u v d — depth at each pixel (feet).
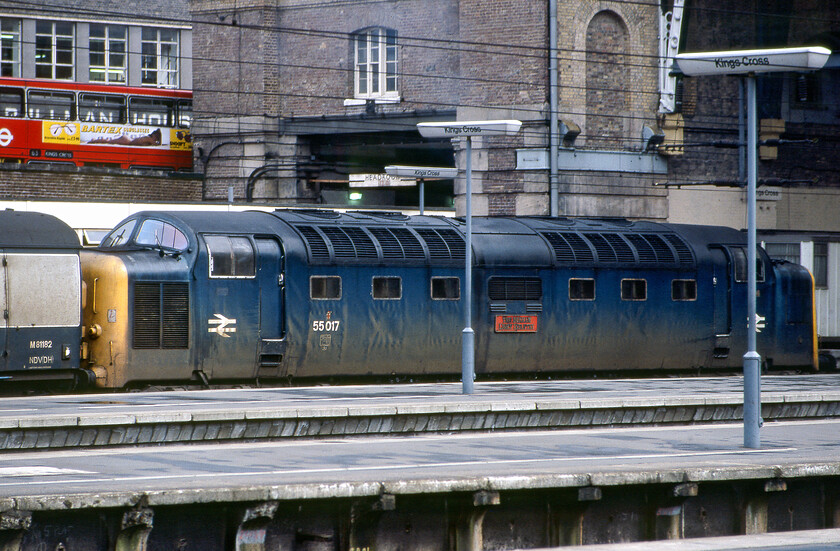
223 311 207.10
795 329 275.18
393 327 224.94
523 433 161.48
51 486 99.19
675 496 114.21
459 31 337.72
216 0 373.20
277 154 369.71
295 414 148.97
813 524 124.77
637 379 248.32
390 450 135.85
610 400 173.78
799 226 368.89
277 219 220.84
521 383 228.22
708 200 355.97
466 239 205.67
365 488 100.78
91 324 198.90
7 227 190.39
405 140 359.66
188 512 96.58
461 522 106.83
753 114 143.33
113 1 523.29
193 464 119.75
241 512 96.27
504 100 330.13
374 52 356.79
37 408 157.69
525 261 239.91
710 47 353.72
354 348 220.64
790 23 362.33
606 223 262.88
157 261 203.21
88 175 355.97
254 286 210.38
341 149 372.17
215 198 377.50
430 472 112.47
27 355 188.96
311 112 364.99
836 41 365.81
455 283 232.53
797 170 368.89
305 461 123.65
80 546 92.38
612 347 249.96
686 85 348.18
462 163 337.93
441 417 160.15
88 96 395.75
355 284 220.84
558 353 243.60
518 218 253.24
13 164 340.80
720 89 355.56
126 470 114.01
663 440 150.20
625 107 338.75
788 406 188.03
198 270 205.05
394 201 410.11
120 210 281.74
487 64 332.80
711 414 183.93
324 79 362.33
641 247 255.70
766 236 318.24
